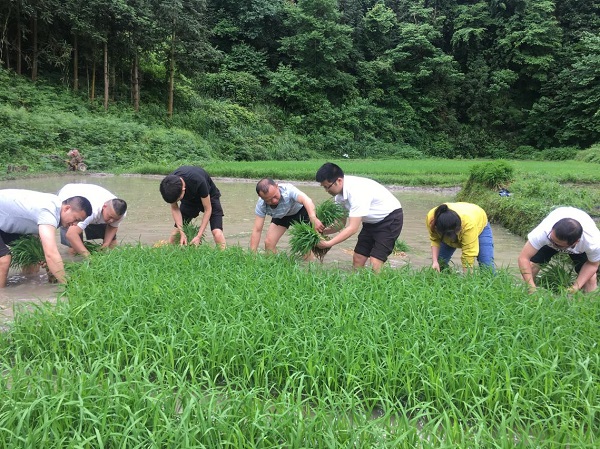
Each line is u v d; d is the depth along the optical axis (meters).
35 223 4.92
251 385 2.88
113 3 25.16
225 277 4.39
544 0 39.59
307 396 2.77
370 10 42.72
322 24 36.38
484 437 2.23
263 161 28.25
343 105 37.25
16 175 17.20
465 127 40.38
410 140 39.09
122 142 23.62
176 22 28.22
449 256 5.39
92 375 2.51
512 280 4.60
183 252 5.41
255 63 36.59
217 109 31.80
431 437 2.17
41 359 2.98
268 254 5.48
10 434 2.13
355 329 3.26
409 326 3.35
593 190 11.52
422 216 10.71
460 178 18.48
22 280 5.21
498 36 40.25
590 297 3.99
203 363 2.92
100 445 2.03
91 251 5.89
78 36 26.44
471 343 3.01
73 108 24.69
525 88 40.62
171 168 20.86
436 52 40.34
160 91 31.08
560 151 35.66
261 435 2.16
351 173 19.77
